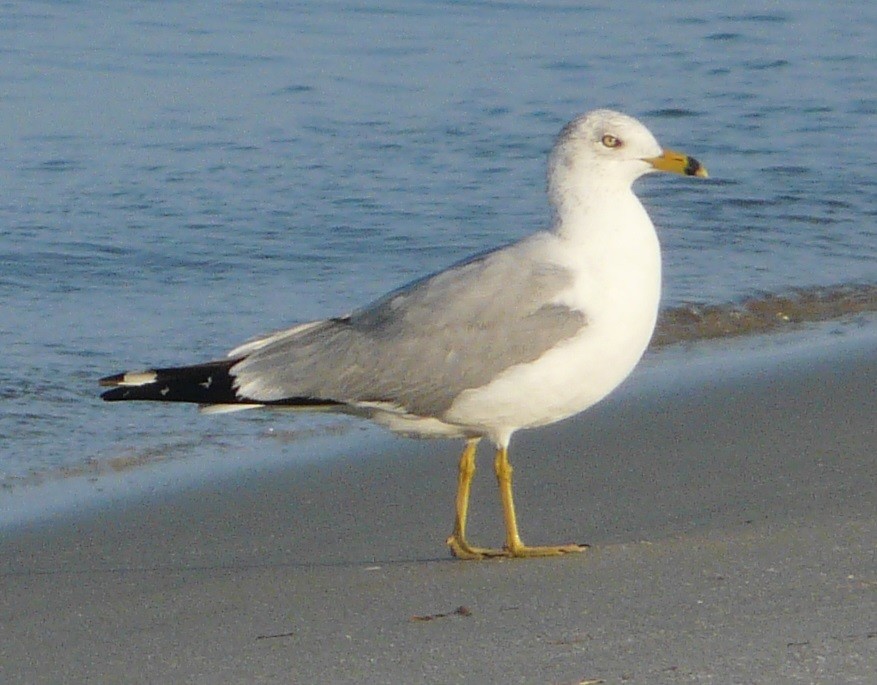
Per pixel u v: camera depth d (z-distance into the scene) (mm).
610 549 10148
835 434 12562
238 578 10070
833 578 9094
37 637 9086
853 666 7680
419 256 18844
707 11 30797
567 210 10594
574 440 12898
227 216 20109
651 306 10484
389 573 10016
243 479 12539
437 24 29641
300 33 28734
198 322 16641
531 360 10289
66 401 14484
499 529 11023
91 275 18078
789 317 17125
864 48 28312
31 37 27812
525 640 8453
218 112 24297
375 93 25406
